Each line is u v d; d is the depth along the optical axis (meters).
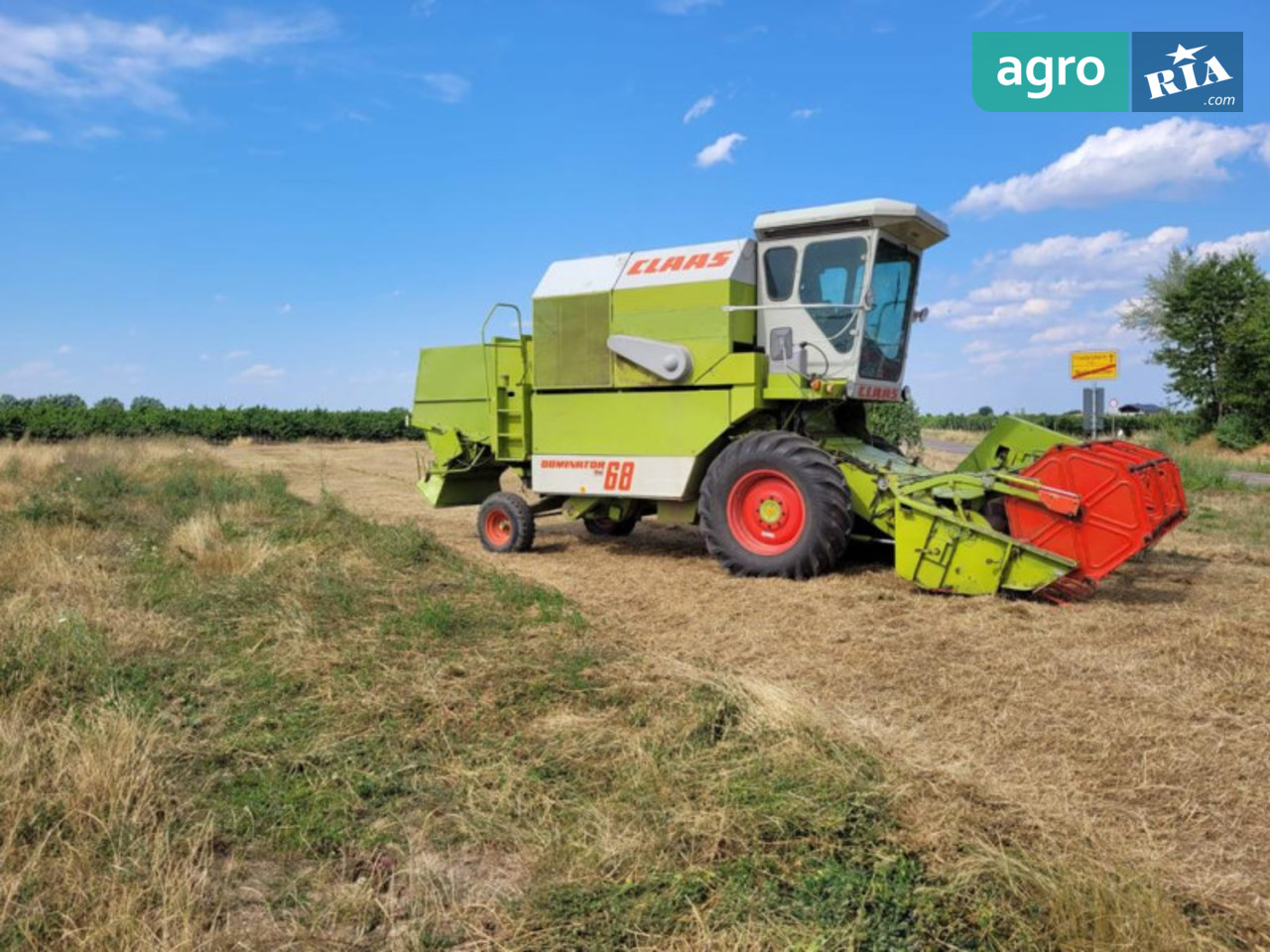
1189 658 5.15
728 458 8.06
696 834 3.03
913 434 17.30
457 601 6.61
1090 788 3.52
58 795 3.23
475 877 2.93
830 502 7.51
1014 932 2.49
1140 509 6.23
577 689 4.56
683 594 7.34
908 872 2.78
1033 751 3.90
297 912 2.73
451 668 4.89
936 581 6.86
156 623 5.77
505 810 3.32
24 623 5.34
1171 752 3.84
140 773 3.40
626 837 3.06
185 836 3.09
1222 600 6.77
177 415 38.91
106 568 7.50
